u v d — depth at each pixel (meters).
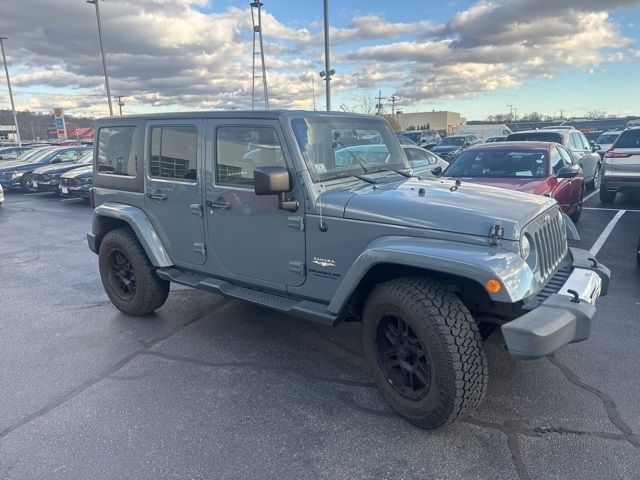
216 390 3.52
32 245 8.92
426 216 3.00
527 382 3.48
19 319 5.06
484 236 2.82
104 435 3.03
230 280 4.07
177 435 3.01
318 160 3.56
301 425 3.08
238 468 2.70
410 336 2.99
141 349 4.23
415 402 2.97
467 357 2.75
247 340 4.36
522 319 2.63
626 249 6.98
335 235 3.30
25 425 3.15
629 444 2.80
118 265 5.03
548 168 7.31
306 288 3.55
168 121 4.26
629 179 10.28
